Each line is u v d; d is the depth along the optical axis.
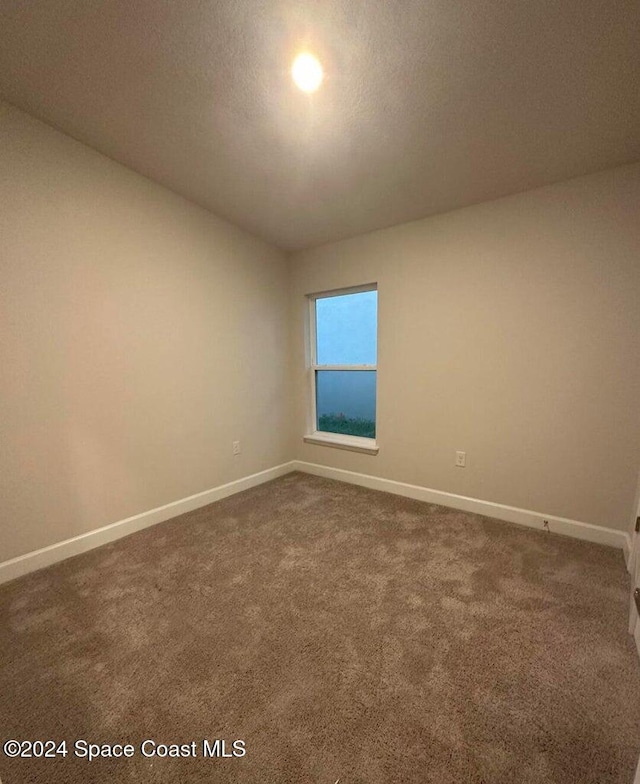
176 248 2.45
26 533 1.86
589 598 1.58
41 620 1.50
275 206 2.53
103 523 2.17
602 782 0.89
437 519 2.39
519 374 2.21
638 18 1.11
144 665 1.27
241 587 1.71
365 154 1.92
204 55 1.42
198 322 2.62
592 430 2.01
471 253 2.31
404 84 1.46
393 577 1.76
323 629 1.43
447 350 2.48
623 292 1.86
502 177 1.98
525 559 1.89
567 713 1.07
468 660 1.27
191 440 2.63
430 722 1.05
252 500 2.79
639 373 1.86
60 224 1.90
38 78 1.56
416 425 2.70
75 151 1.94
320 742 1.00
